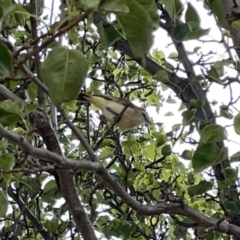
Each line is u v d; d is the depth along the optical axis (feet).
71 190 15.48
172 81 25.04
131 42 8.07
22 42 20.86
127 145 25.77
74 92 7.99
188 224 17.57
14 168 12.99
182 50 25.57
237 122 12.01
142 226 25.48
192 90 24.75
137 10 7.80
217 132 13.00
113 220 23.57
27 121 12.76
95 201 23.68
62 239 25.68
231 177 19.30
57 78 7.94
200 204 25.59
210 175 23.21
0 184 13.52
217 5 13.15
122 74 28.02
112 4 7.13
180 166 26.96
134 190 24.62
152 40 8.03
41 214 27.22
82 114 26.53
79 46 24.27
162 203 16.06
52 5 14.66
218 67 17.71
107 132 15.28
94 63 26.86
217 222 16.38
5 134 10.75
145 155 26.71
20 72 13.38
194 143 23.25
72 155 22.79
